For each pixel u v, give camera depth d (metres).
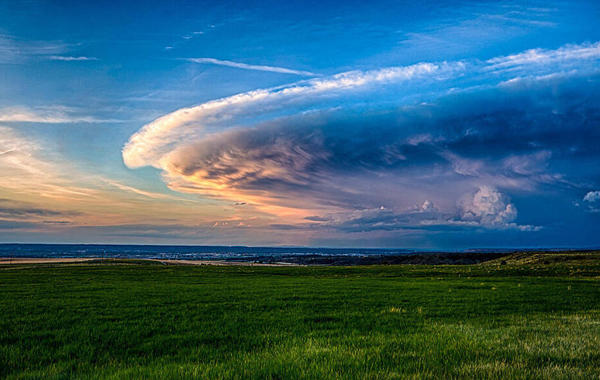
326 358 9.64
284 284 41.12
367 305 23.61
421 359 9.41
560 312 20.48
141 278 50.84
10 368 9.71
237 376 8.14
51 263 124.19
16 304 23.00
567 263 68.44
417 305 23.52
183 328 15.55
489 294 30.08
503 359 9.30
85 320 17.45
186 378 8.05
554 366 8.66
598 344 11.06
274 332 14.68
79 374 8.80
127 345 12.57
